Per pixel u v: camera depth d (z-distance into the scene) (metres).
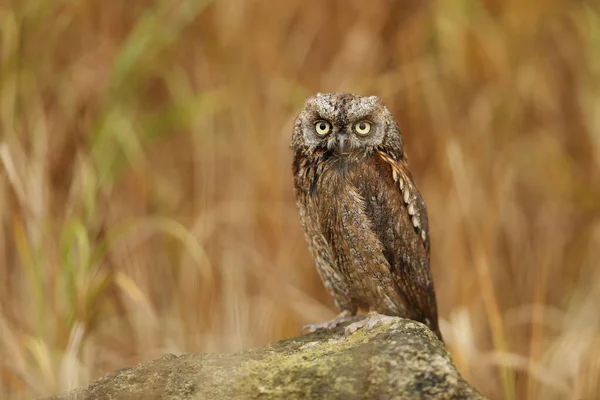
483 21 10.96
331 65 10.67
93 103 10.10
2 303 8.52
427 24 10.84
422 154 10.51
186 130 11.02
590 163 11.24
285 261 9.44
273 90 10.10
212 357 5.49
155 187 10.49
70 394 5.14
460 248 9.44
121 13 10.62
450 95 10.68
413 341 4.88
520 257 10.26
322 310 9.47
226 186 9.91
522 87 10.89
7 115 8.94
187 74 10.84
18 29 9.25
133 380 5.19
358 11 10.84
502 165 10.36
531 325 9.88
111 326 9.65
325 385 4.71
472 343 8.65
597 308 9.80
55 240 8.91
